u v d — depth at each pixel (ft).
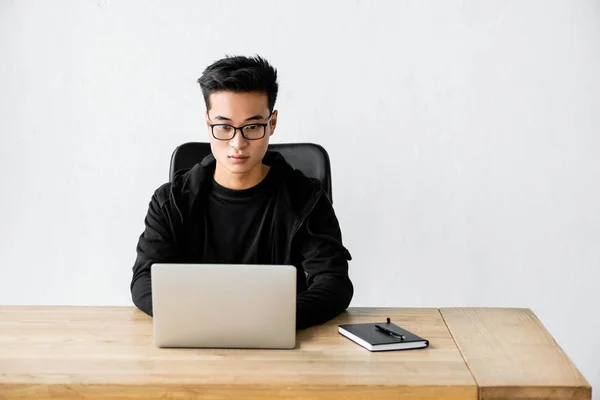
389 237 10.44
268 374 4.91
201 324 5.38
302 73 10.19
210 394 4.77
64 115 10.30
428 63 10.16
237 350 5.40
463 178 10.32
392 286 10.53
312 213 6.92
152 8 10.15
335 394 4.76
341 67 10.16
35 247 10.54
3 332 5.79
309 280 6.73
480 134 10.25
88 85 10.25
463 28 10.11
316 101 10.23
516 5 10.07
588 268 10.43
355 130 10.26
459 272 10.50
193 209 6.96
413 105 10.21
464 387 4.75
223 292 5.34
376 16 10.10
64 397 4.77
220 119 6.21
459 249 10.45
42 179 10.41
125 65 10.23
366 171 10.34
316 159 7.39
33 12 10.15
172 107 10.28
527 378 4.88
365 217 10.41
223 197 6.98
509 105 10.20
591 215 10.35
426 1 10.08
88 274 10.59
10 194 10.44
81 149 10.36
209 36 10.18
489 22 10.09
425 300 10.56
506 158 10.28
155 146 10.35
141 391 4.76
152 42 10.19
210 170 7.10
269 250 7.03
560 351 5.42
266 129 6.33
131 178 10.41
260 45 10.17
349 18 10.10
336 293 6.23
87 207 10.46
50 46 10.19
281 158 7.10
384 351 5.39
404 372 4.97
